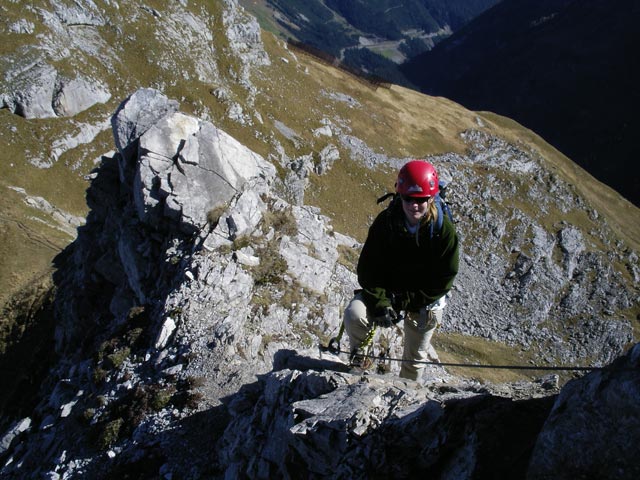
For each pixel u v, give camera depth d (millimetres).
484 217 140125
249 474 9297
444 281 6832
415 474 6934
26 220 80188
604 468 4848
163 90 114062
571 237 144500
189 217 21766
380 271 6977
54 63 104250
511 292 133750
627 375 4852
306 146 125875
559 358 125250
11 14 104812
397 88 174000
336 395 8219
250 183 23406
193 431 14609
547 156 173125
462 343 117188
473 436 6480
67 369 25031
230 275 20000
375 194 128875
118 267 25906
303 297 20719
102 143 105312
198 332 18109
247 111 119812
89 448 15656
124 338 19531
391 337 19250
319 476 7562
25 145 98500
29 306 41188
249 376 16516
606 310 136375
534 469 5367
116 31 116312
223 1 137250
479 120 171000
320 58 170750
